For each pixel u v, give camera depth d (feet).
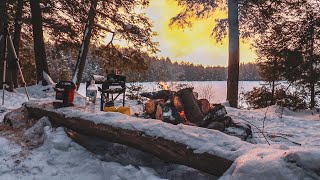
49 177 12.12
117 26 52.37
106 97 17.35
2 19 38.09
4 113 22.99
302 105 50.01
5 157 13.51
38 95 39.55
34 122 17.30
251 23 40.45
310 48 48.39
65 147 14.01
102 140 13.62
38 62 44.47
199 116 16.62
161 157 11.31
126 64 55.16
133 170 11.28
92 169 12.31
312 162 7.32
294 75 50.11
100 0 48.42
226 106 36.50
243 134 16.47
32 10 44.14
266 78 56.80
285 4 38.52
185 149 9.96
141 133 11.12
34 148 14.49
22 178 12.03
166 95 18.28
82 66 48.42
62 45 52.95
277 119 27.63
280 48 49.73
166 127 11.20
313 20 45.68
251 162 7.97
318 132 22.22
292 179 7.22
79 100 20.97
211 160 9.34
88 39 48.55
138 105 31.04
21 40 59.36
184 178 10.55
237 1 37.96
